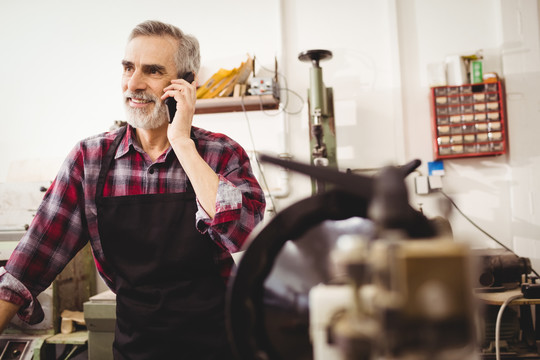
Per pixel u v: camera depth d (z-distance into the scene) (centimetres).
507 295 185
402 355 29
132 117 122
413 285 28
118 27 302
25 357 214
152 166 123
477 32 268
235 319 47
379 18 275
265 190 271
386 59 273
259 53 285
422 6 273
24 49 309
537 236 252
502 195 259
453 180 263
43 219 116
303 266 51
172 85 119
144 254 115
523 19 260
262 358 46
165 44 124
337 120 274
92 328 203
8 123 307
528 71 258
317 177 44
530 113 256
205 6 292
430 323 28
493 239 249
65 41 306
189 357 110
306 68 280
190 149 110
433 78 260
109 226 117
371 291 33
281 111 278
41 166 291
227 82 259
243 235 103
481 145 250
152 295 111
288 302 49
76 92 303
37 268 112
